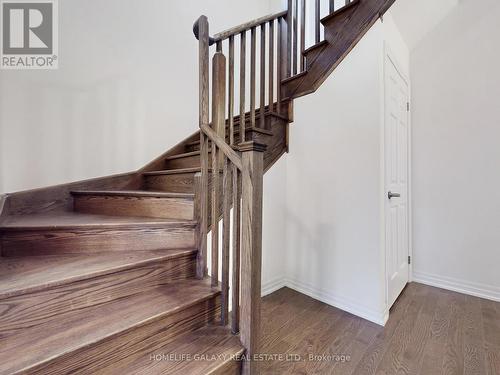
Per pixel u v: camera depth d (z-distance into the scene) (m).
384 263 1.79
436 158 2.40
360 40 1.82
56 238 1.31
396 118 2.12
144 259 1.25
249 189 1.12
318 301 2.06
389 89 1.92
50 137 1.85
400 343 1.53
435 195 2.41
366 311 1.80
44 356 0.79
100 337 0.89
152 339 1.05
